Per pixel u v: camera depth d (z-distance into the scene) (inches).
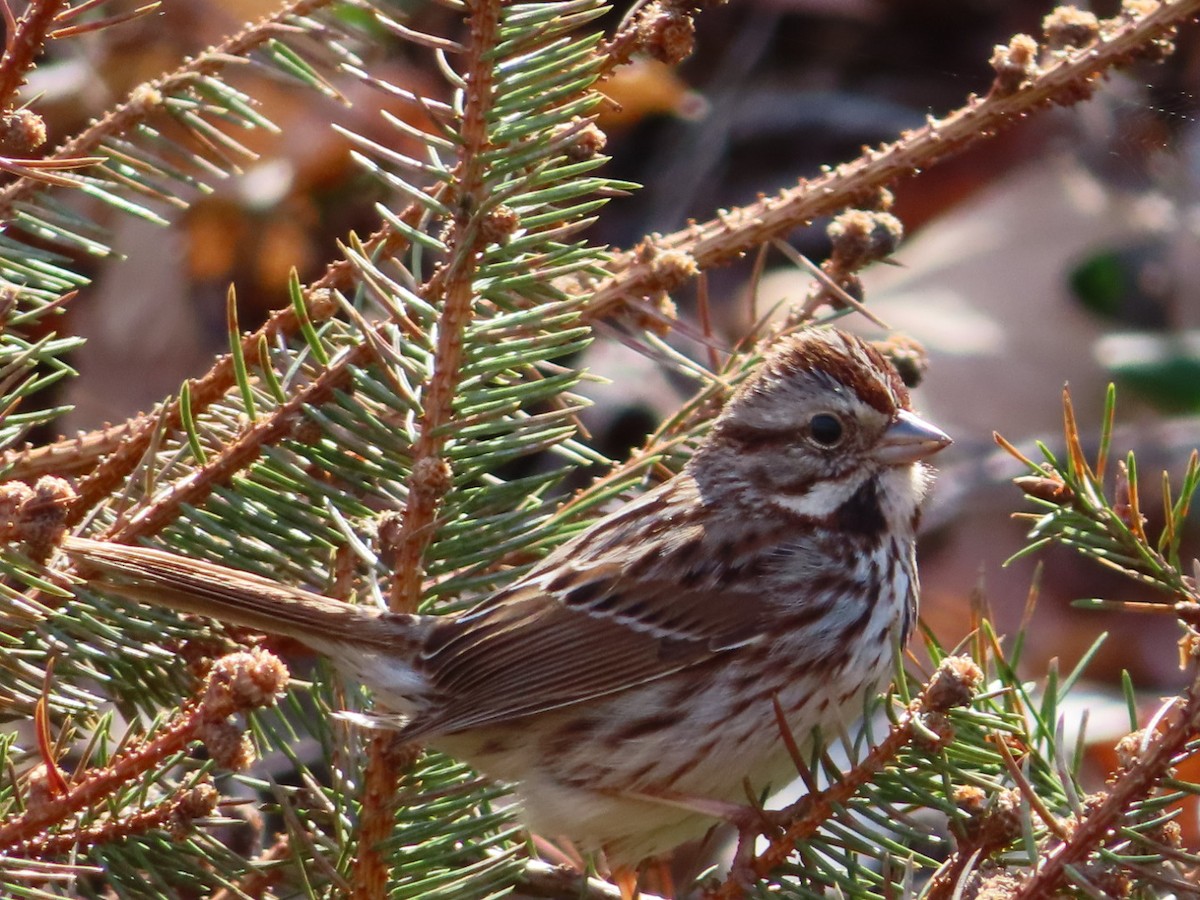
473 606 115.5
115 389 120.8
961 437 122.7
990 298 123.6
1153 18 114.6
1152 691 121.3
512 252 113.7
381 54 117.3
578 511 114.3
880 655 115.8
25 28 113.3
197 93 114.6
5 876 112.5
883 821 113.3
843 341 116.0
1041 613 122.0
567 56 113.3
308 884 113.4
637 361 122.1
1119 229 123.6
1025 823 112.7
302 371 114.4
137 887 113.1
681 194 123.6
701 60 124.6
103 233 114.4
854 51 124.8
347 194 121.4
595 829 115.6
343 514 114.3
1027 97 114.8
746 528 115.8
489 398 113.8
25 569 112.9
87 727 113.9
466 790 114.0
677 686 115.6
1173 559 113.5
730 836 118.9
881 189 115.3
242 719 114.3
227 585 114.2
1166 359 123.0
